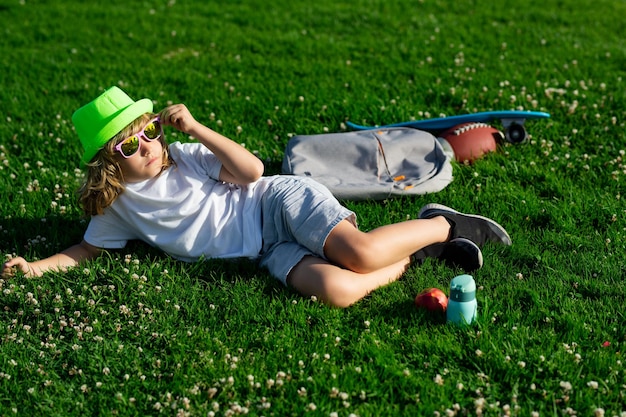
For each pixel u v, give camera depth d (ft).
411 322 12.29
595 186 16.89
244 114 21.44
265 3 32.71
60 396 11.11
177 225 13.96
